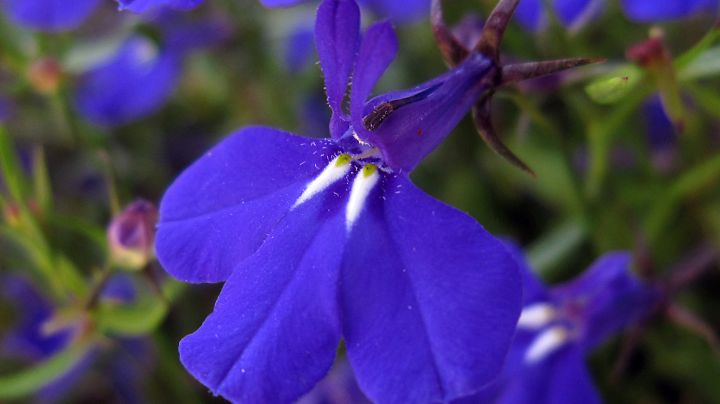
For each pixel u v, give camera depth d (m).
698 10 0.11
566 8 0.11
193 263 0.07
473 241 0.07
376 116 0.08
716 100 0.10
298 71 0.14
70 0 0.13
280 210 0.08
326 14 0.07
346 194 0.07
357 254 0.07
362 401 0.11
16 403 0.12
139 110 0.14
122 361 0.12
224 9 0.14
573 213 0.11
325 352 0.07
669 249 0.11
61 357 0.11
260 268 0.07
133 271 0.11
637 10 0.10
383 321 0.07
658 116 0.12
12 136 0.16
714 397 0.11
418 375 0.07
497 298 0.07
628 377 0.11
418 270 0.07
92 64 0.14
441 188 0.13
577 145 0.12
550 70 0.08
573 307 0.09
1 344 0.13
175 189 0.08
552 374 0.09
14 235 0.11
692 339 0.11
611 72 0.10
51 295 0.12
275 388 0.07
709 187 0.11
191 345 0.07
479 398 0.09
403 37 0.14
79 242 0.13
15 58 0.13
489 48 0.08
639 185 0.11
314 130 0.14
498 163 0.13
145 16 0.14
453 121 0.08
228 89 0.15
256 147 0.08
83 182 0.15
